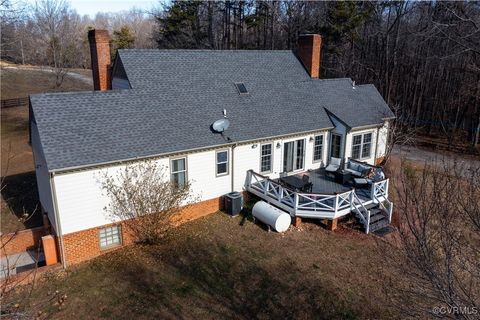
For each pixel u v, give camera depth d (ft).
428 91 118.32
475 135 98.99
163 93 54.70
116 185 44.91
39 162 49.98
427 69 116.57
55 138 42.60
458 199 22.67
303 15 137.59
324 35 125.39
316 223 52.65
